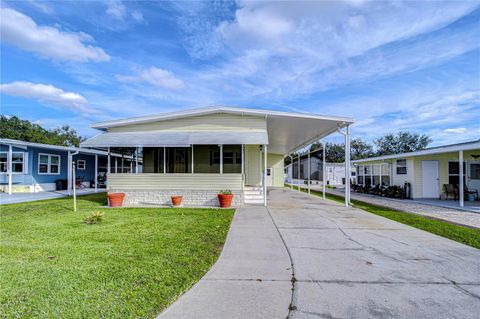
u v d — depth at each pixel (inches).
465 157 713.0
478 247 256.7
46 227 328.8
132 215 417.7
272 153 1302.9
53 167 901.8
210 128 569.3
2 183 788.6
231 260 215.5
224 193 517.0
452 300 151.1
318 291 161.3
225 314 135.2
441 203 614.9
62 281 172.2
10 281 172.2
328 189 1190.3
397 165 813.9
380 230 323.3
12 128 1824.6
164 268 195.5
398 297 154.2
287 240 275.9
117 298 150.7
